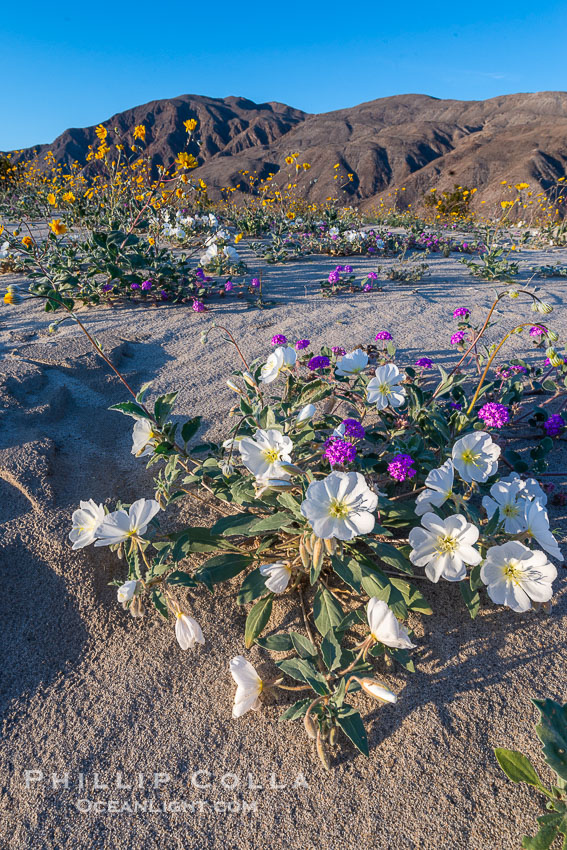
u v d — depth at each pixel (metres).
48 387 1.10
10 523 0.72
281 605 0.65
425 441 0.84
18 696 0.55
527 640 0.59
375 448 0.90
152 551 0.72
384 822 0.45
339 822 0.45
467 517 0.65
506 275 2.28
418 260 2.70
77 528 0.61
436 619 0.62
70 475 0.85
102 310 1.72
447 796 0.46
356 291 2.01
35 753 0.51
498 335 1.53
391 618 0.47
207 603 0.65
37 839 0.45
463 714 0.52
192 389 1.19
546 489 0.81
